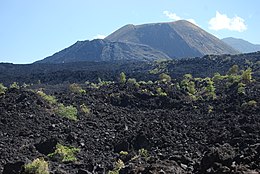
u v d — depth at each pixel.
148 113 42.88
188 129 35.97
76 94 48.69
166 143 32.03
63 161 28.11
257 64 74.75
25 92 43.75
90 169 26.62
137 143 32.56
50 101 42.44
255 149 20.11
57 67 123.88
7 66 126.94
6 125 34.22
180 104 45.81
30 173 23.31
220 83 54.12
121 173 22.73
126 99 47.28
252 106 39.81
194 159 24.52
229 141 30.38
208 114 40.84
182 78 64.56
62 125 36.12
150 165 20.98
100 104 45.16
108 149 32.03
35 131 33.88
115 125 37.88
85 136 33.97
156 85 54.22
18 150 29.05
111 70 102.94
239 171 17.00
